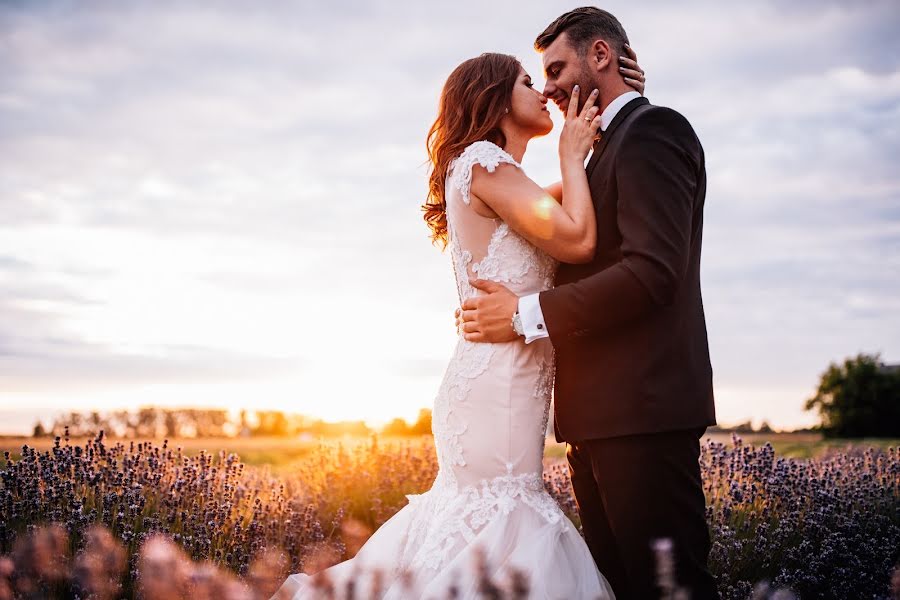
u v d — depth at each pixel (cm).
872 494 461
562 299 258
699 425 260
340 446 580
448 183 302
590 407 266
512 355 280
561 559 263
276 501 454
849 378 3744
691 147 261
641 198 251
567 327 257
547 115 305
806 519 397
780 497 423
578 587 262
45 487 366
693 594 258
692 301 273
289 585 295
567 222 266
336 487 534
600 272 257
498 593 219
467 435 282
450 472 288
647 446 258
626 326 263
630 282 247
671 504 259
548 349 290
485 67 302
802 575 344
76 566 267
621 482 261
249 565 330
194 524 368
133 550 319
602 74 288
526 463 280
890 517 452
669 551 238
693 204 271
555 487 479
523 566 251
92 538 275
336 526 465
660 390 257
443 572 255
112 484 383
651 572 257
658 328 261
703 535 265
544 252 289
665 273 246
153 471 415
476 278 290
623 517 262
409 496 319
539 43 308
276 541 407
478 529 269
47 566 255
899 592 210
